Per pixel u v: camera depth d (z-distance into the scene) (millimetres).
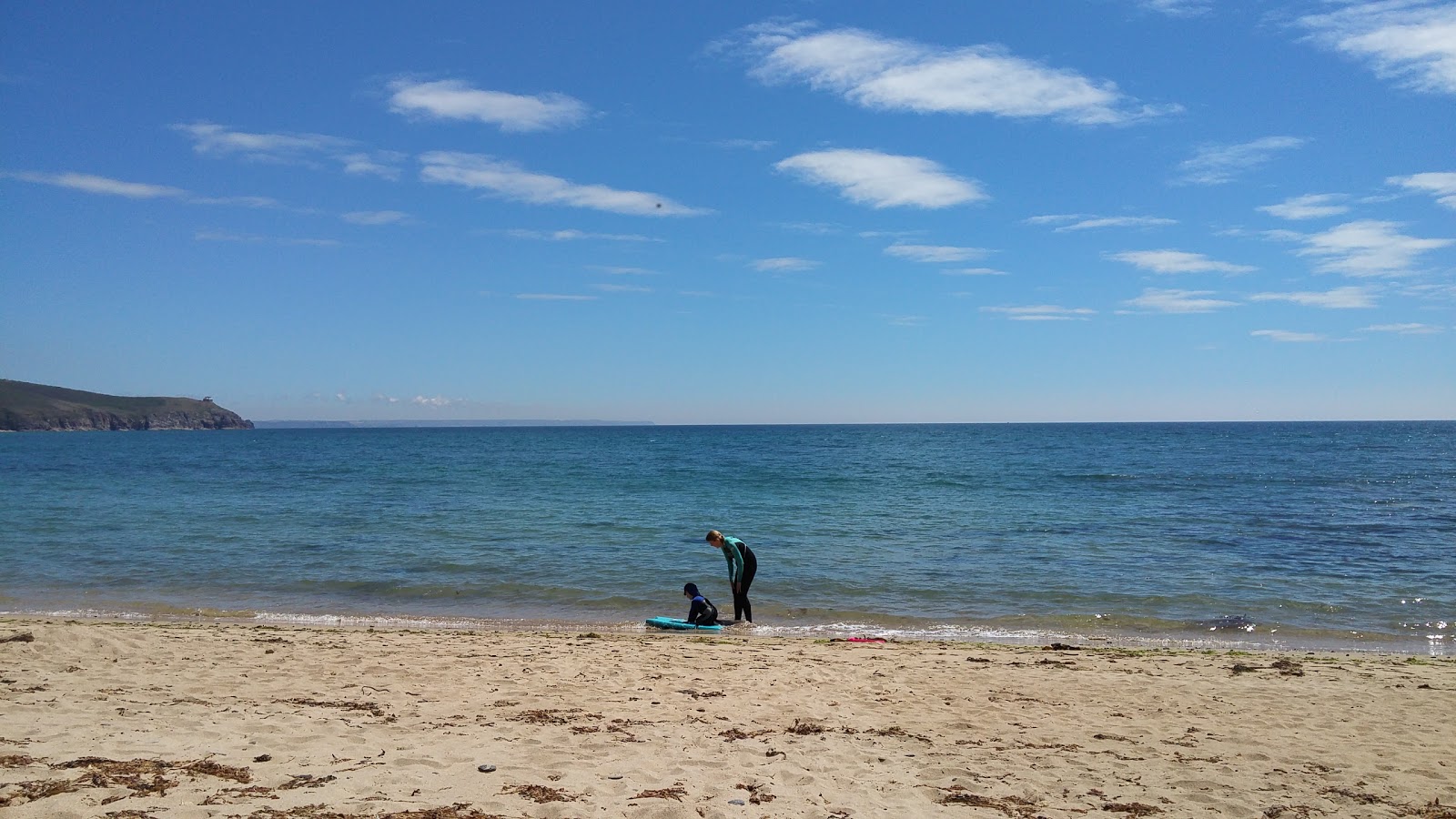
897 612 15562
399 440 138375
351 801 5273
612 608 15844
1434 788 6441
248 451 88938
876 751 7059
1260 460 65438
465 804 5336
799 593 16984
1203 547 22500
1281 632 14297
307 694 8398
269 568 19281
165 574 18594
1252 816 5840
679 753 6738
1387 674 10570
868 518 28391
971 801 5941
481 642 11867
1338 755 7246
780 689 9266
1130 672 10570
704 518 28219
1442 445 94375
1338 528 26281
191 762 5887
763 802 5715
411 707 7980
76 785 5246
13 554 20969
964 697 9141
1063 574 18812
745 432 198500
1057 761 6938
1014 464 59156
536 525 26312
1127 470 53125
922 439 125688
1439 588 17531
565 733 7215
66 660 9734
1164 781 6504
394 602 16266
